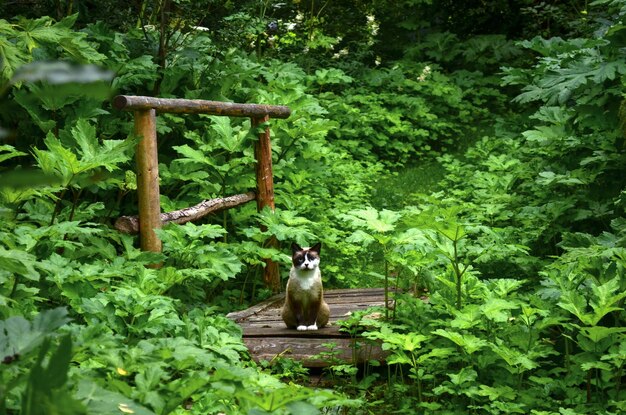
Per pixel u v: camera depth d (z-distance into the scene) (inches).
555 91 265.1
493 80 619.5
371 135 524.4
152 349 116.6
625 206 234.2
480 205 347.6
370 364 209.5
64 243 179.8
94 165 189.3
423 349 192.1
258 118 308.5
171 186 311.1
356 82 592.1
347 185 424.8
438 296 208.1
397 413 188.9
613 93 262.1
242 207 312.2
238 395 93.4
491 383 191.5
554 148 318.7
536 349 185.5
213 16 365.4
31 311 148.8
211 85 338.0
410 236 218.8
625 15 252.7
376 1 669.9
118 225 234.1
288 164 353.7
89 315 157.8
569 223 288.8
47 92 76.1
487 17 684.1
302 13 634.2
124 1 363.6
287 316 239.6
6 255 108.3
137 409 85.4
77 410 64.1
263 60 477.1
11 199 181.9
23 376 72.1
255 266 309.3
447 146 554.3
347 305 271.0
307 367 217.9
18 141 268.1
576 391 176.9
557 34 656.4
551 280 198.8
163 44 328.8
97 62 264.5
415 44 686.5
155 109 241.9
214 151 324.2
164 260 231.6
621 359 168.1
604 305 171.3
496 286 212.8
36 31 179.8
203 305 235.5
